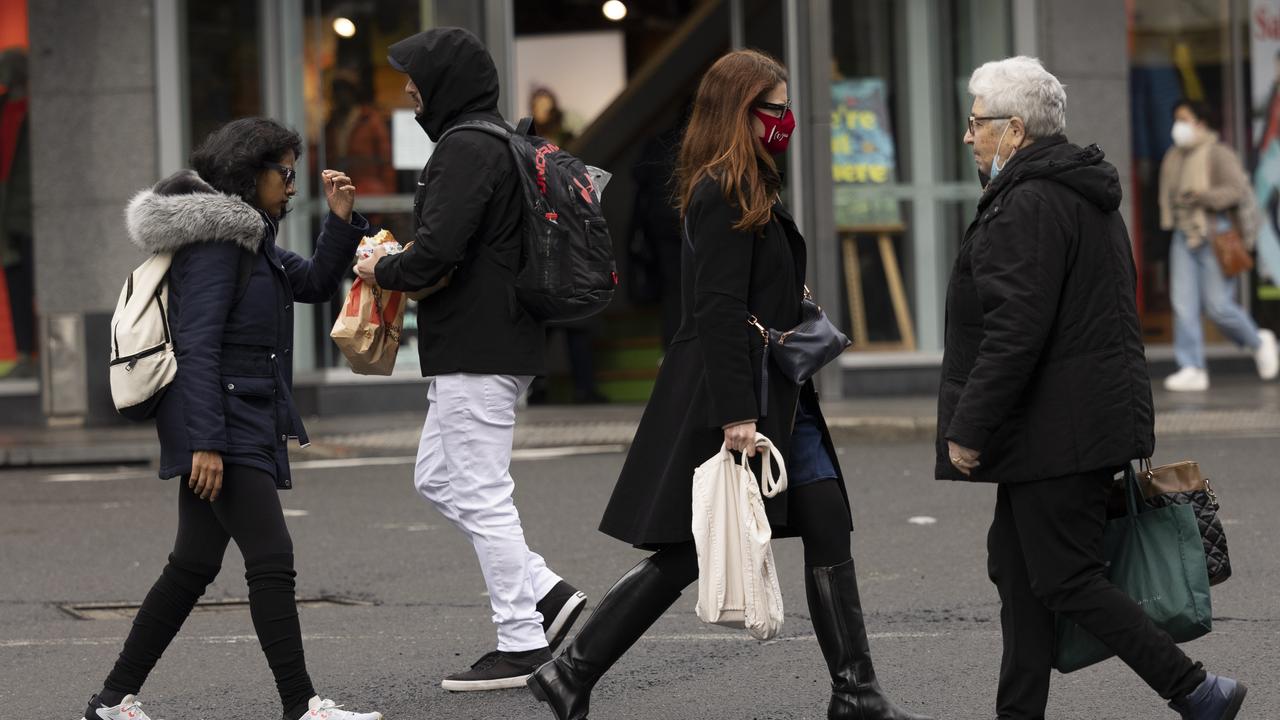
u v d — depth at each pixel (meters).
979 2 47.78
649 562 14.51
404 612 21.19
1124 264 13.42
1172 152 46.72
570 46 55.91
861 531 26.30
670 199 15.04
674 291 48.38
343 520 28.55
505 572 16.88
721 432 14.06
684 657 18.22
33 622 20.88
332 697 16.81
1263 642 18.23
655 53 55.62
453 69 16.67
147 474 35.78
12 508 30.52
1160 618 13.36
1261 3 50.12
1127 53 48.22
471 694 16.80
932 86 47.72
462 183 16.17
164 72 43.97
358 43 45.12
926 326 47.66
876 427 39.03
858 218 47.28
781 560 24.06
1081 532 13.31
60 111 44.16
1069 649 13.77
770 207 13.91
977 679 16.97
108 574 24.08
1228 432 38.66
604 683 17.12
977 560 23.73
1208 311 46.38
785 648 18.59
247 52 45.03
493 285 16.66
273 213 15.21
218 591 22.83
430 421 17.36
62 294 44.22
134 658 15.05
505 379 16.86
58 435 41.31
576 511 28.75
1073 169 13.25
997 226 13.20
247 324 14.73
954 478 13.62
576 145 55.66
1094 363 13.16
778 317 14.20
